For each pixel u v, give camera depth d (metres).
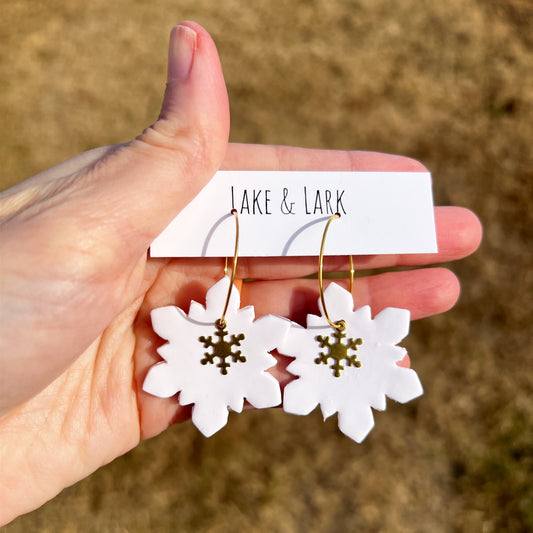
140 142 0.17
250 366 0.18
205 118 0.17
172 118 0.17
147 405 0.20
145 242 0.18
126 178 0.17
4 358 0.16
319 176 0.20
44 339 0.17
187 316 0.18
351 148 0.35
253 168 0.22
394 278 0.22
